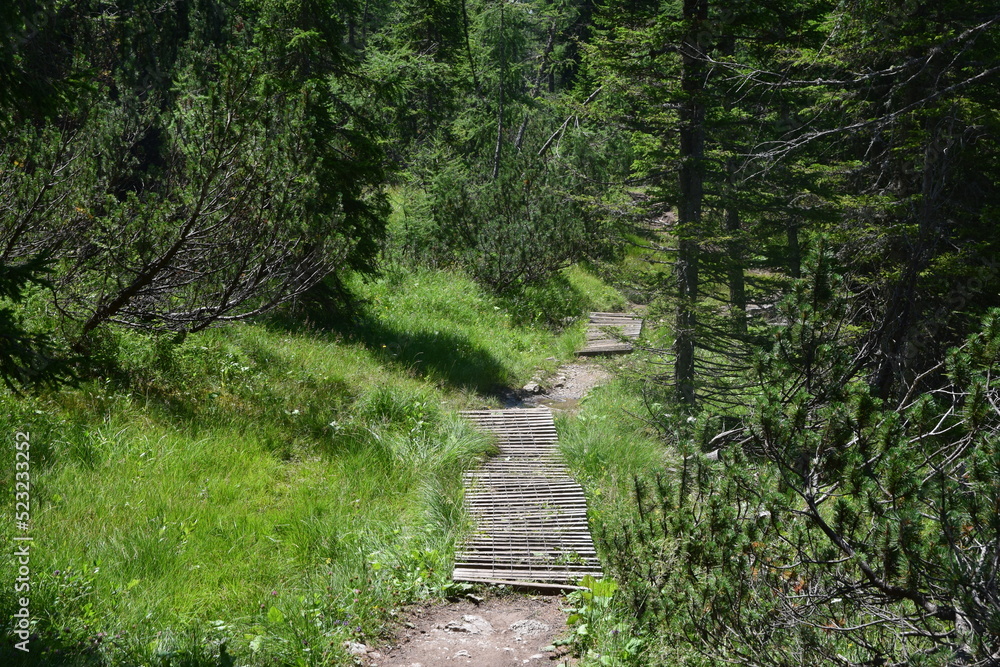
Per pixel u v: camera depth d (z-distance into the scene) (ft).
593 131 82.07
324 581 24.32
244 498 28.12
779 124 48.14
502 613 24.41
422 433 35.88
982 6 37.70
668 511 19.92
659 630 19.12
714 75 44.75
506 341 57.67
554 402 48.70
